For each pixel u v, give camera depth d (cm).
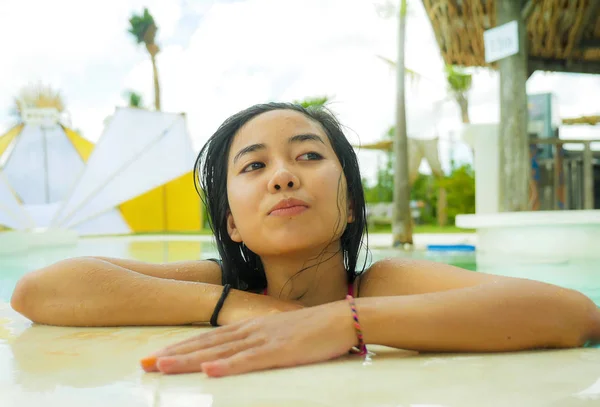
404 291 131
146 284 139
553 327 107
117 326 137
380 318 102
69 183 1224
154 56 2045
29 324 144
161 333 128
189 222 1460
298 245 125
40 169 1205
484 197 743
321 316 103
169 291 137
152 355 96
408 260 142
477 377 86
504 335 104
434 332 102
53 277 141
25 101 2139
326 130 142
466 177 1731
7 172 1186
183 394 79
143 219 1412
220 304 133
